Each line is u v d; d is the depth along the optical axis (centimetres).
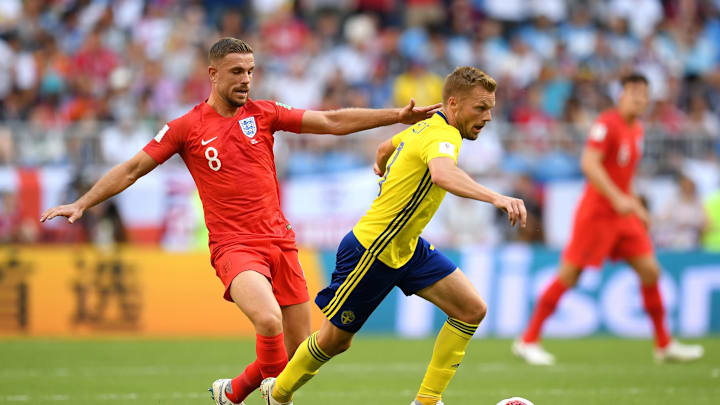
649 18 7500
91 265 4356
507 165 5100
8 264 4281
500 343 4188
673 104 6831
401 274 1994
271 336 1944
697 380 2953
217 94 2106
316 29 6862
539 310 3503
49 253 4338
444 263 2025
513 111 6159
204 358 3509
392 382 2897
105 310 4341
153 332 4366
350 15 7088
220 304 4438
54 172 4631
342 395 2598
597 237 3416
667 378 3003
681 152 5228
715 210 5206
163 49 6206
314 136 4841
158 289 4403
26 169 4572
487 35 7044
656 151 5206
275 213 2111
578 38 7225
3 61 5859
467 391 2689
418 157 1908
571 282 3472
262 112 2138
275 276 2089
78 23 6269
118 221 4612
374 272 1962
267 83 6034
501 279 4616
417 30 7006
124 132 4888
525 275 4644
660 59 7131
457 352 2031
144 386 2750
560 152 5184
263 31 6569
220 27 6769
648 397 2552
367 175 4862
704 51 7419
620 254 3450
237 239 2055
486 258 4612
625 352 3844
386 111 2203
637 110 3372
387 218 1950
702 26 7544
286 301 2102
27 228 4550
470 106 1939
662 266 4703
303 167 4803
